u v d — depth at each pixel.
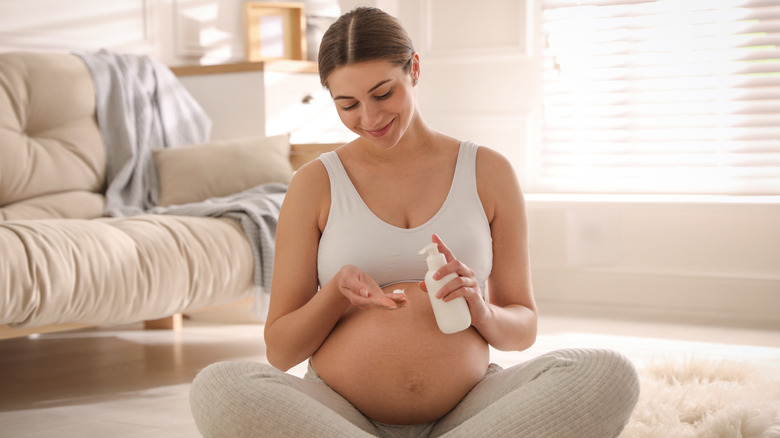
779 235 3.57
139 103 3.27
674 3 3.70
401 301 1.22
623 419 1.20
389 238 1.37
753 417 1.77
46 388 2.46
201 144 3.28
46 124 3.06
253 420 1.15
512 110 4.04
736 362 2.31
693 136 3.73
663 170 3.81
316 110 3.87
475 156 1.44
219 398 1.17
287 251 1.42
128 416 2.15
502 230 1.45
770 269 3.59
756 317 3.55
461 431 1.19
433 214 1.39
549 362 1.24
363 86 1.24
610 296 3.87
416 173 1.42
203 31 4.09
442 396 1.32
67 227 2.29
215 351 2.94
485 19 4.06
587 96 3.90
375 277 1.37
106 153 3.16
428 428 1.37
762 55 3.58
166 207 3.11
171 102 3.42
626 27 3.78
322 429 1.15
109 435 1.99
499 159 1.45
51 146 3.01
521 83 4.01
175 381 2.52
